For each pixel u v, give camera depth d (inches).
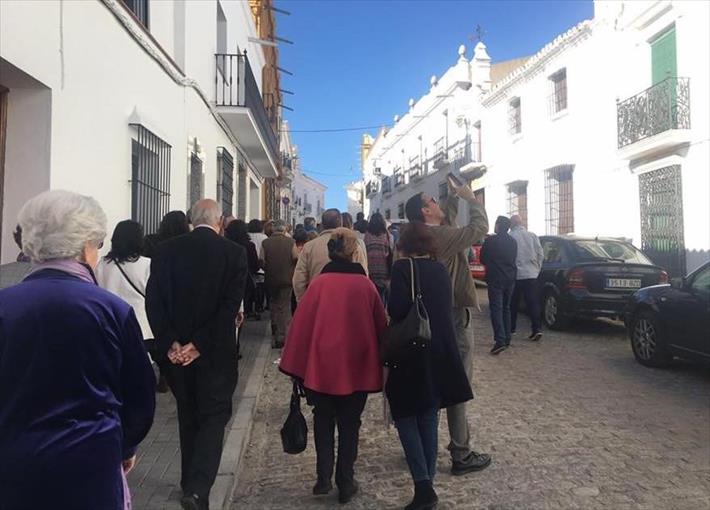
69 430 68.9
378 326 149.7
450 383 140.5
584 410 215.2
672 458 171.3
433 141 1189.7
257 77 745.0
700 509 141.3
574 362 290.5
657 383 251.8
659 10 482.6
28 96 187.5
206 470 132.9
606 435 189.8
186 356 137.0
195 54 385.7
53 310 69.9
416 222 148.6
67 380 69.5
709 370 273.3
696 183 448.8
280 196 1390.3
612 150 554.6
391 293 141.5
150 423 80.9
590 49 586.9
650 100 483.5
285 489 157.1
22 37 171.5
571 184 631.8
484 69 909.2
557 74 658.8
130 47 259.6
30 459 66.7
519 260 339.3
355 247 155.3
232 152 554.3
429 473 139.3
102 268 174.2
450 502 144.9
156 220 294.4
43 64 183.5
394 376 138.8
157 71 299.7
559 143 650.8
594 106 583.2
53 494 67.2
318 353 144.9
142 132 273.3
